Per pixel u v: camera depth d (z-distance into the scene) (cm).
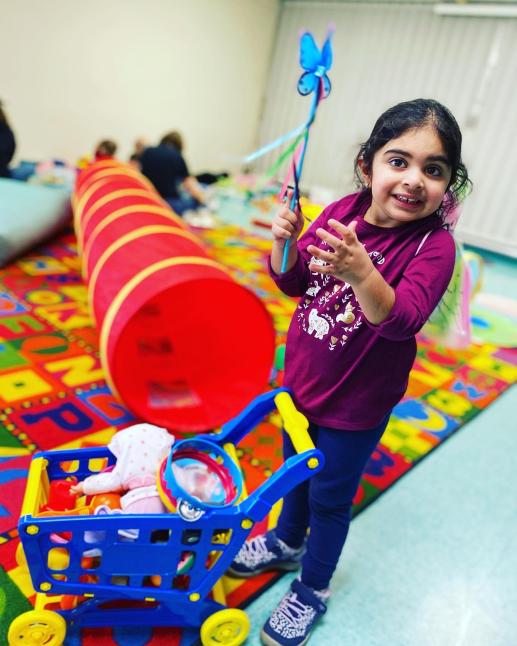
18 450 153
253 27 637
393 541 145
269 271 103
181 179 431
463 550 146
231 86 650
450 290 104
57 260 318
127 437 113
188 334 206
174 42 572
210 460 107
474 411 219
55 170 462
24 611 108
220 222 464
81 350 216
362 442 102
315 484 107
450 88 531
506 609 130
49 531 91
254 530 139
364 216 97
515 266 500
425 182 82
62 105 517
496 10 479
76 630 107
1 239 280
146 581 107
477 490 171
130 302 161
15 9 452
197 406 179
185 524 94
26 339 218
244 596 120
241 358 196
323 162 635
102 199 271
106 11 507
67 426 167
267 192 574
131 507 102
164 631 110
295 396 106
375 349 95
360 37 588
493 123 507
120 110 563
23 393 180
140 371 188
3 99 475
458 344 119
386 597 127
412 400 219
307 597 114
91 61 519
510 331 319
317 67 80
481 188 523
